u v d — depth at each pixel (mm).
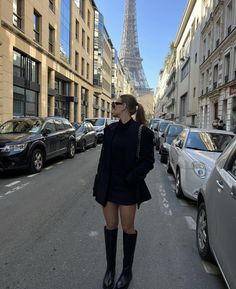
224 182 3600
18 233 5230
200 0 39938
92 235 5172
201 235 4480
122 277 3639
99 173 3590
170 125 15156
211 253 4176
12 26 20906
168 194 8234
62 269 4012
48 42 28453
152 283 3744
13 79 21750
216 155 7531
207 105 33344
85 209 6652
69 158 15008
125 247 3668
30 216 6137
